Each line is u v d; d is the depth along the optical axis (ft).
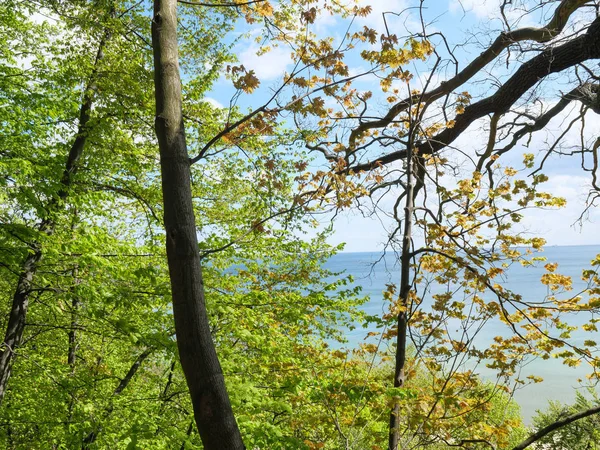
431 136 22.58
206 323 9.89
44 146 22.47
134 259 23.09
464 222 18.72
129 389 27.99
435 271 18.63
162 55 11.09
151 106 24.34
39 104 21.91
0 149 20.53
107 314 20.81
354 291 25.05
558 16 16.97
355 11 15.75
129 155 24.49
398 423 17.07
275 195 21.45
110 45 24.75
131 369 26.27
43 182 20.35
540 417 49.14
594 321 17.70
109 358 30.30
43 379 24.81
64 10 23.98
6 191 19.54
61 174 20.94
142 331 21.21
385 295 18.35
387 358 20.01
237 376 21.22
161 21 11.34
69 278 23.11
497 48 17.88
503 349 18.04
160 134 10.63
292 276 26.27
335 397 17.88
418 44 14.89
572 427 34.99
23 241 20.53
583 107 20.26
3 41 23.98
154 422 20.56
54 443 26.14
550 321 18.16
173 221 10.08
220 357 21.31
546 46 16.24
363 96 19.63
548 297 18.81
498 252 18.08
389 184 21.84
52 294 24.47
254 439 17.07
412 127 19.11
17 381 26.18
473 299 18.20
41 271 22.63
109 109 23.80
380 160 23.38
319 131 20.11
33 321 27.09
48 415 24.88
